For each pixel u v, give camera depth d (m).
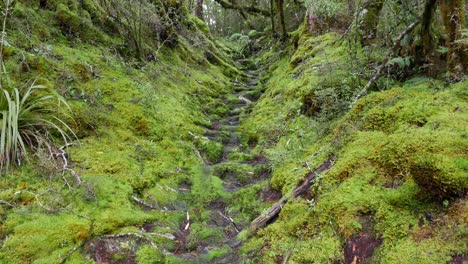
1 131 3.15
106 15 6.65
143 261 2.86
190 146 5.09
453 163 2.22
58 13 5.61
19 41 4.50
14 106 3.20
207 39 11.63
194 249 3.20
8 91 3.54
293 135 4.98
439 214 2.21
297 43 9.26
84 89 4.71
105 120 4.49
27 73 4.20
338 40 6.93
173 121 5.42
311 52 7.48
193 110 6.45
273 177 4.09
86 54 5.45
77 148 3.88
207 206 3.99
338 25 8.38
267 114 6.30
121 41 6.64
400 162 2.67
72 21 5.73
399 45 4.69
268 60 11.95
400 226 2.30
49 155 3.53
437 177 2.20
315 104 5.02
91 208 3.19
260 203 3.85
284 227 3.05
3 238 2.71
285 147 4.75
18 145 3.40
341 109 4.50
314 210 2.92
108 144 4.18
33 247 2.67
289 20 13.95
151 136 4.80
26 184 3.17
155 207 3.67
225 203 4.05
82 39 5.80
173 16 9.27
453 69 3.83
